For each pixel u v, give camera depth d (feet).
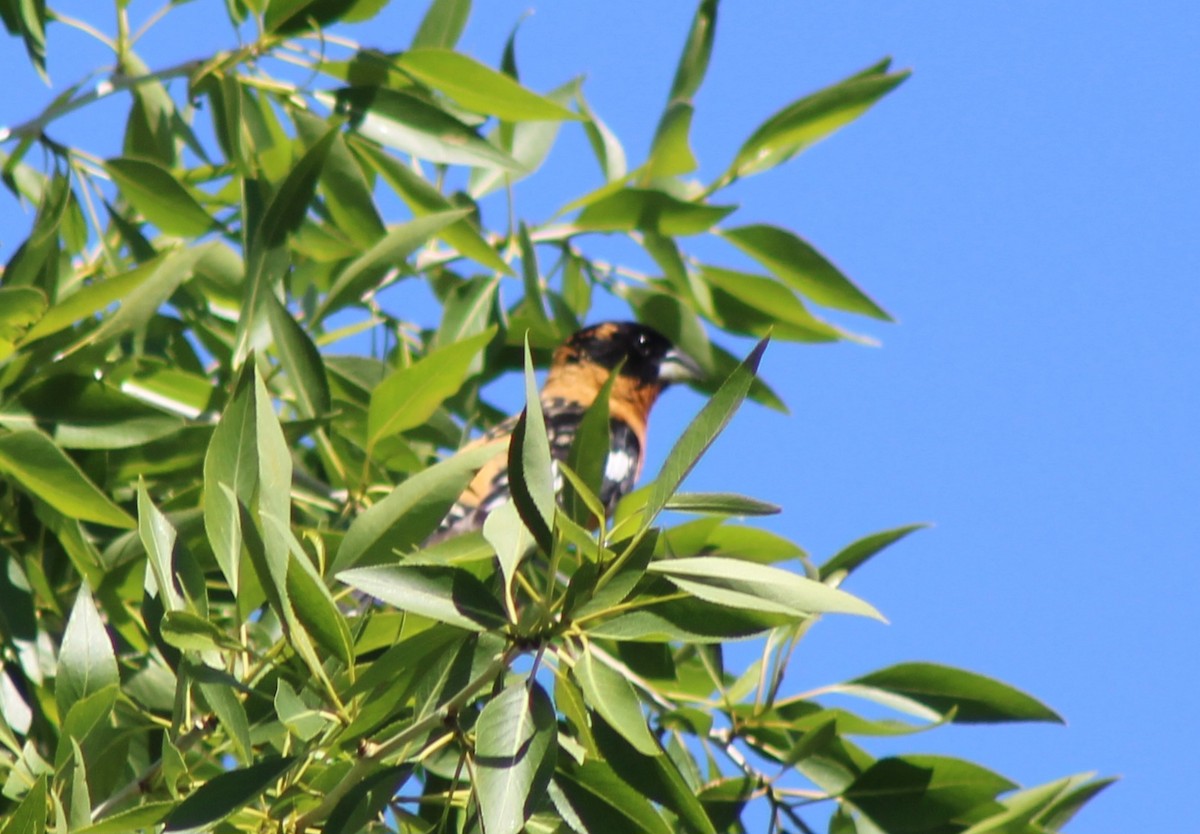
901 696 25.49
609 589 16.70
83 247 33.24
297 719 17.29
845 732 24.91
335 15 29.81
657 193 34.63
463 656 17.89
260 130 31.32
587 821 18.62
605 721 19.17
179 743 19.04
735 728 25.36
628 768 19.24
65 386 25.00
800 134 35.17
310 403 25.22
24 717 24.49
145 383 28.37
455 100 30.63
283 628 17.61
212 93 31.12
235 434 19.02
